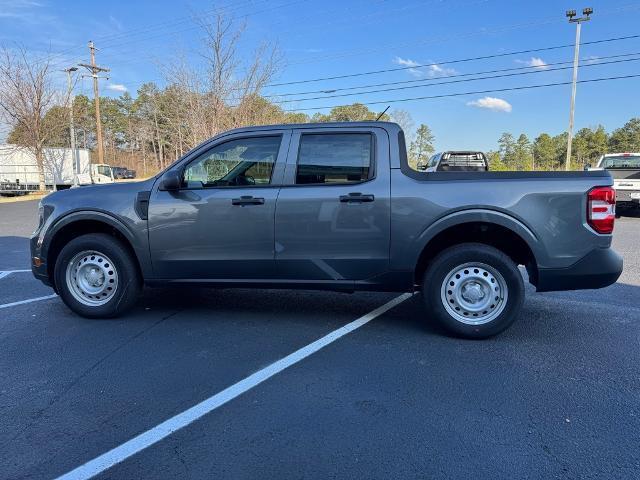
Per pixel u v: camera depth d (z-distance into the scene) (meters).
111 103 79.62
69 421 3.03
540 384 3.53
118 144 80.31
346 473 2.51
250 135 4.67
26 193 33.47
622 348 4.24
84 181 34.28
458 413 3.11
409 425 2.96
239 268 4.66
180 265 4.76
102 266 4.97
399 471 2.52
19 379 3.63
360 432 2.89
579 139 73.44
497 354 4.10
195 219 4.66
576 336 4.55
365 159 4.48
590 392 3.40
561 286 4.29
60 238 5.15
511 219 4.22
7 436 2.86
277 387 3.48
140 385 3.52
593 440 2.80
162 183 4.71
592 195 4.18
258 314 5.25
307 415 3.09
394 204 4.36
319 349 4.22
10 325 4.88
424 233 4.34
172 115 23.12
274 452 2.69
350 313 5.29
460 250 4.34
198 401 3.28
